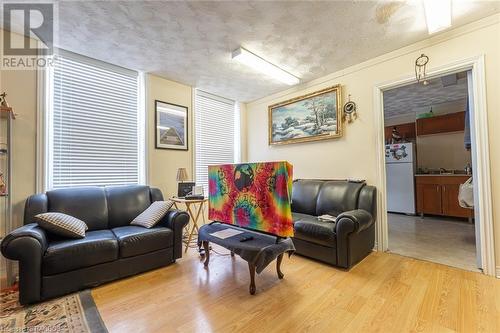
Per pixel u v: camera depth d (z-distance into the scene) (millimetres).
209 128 4301
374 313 1668
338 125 3355
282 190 2033
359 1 1982
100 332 1495
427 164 5480
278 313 1687
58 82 2721
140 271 2328
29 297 1772
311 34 2463
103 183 3049
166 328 1536
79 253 1973
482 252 2252
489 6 2066
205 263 2523
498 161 2164
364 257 2693
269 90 4160
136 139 3363
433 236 3578
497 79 2170
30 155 2449
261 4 2004
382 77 2936
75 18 2168
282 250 2004
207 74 3457
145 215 2699
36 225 2039
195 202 3068
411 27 2354
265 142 4527
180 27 2318
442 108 5223
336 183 3223
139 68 3252
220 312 1705
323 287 2047
